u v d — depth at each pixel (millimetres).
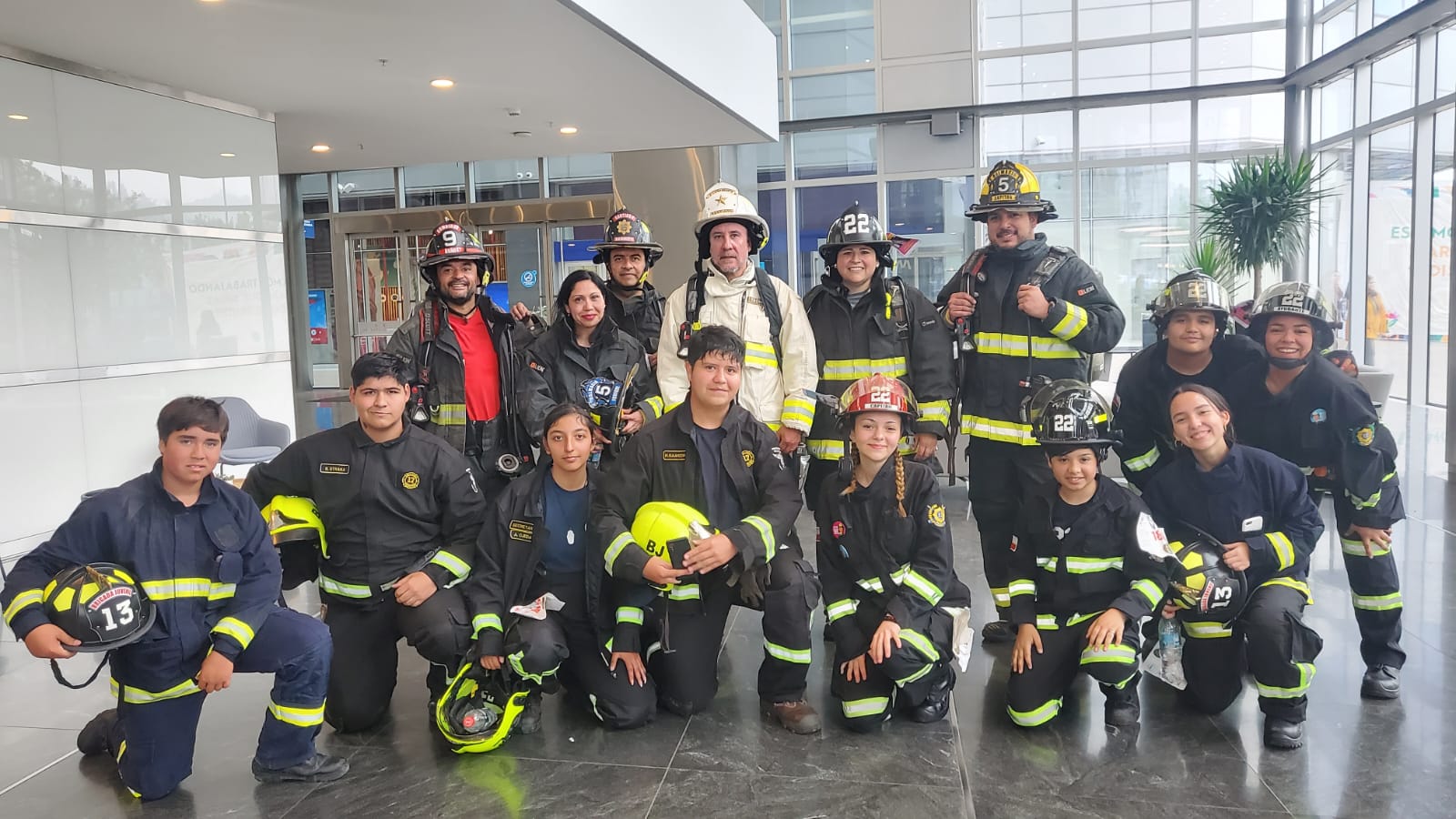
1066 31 11320
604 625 2740
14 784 2473
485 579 2715
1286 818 2154
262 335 5887
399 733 2764
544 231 12242
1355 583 2875
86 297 4781
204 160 5477
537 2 3967
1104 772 2412
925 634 2654
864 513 2754
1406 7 8555
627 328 4012
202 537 2334
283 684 2428
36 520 4539
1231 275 9508
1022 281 3332
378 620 2791
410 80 5355
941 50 11570
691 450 2797
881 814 2227
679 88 5738
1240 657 2695
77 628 2094
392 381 2697
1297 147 11000
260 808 2328
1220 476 2664
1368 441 2760
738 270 3264
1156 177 11445
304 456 2746
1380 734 2555
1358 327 10039
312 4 3934
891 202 12102
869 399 2643
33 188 4520
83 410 4766
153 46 4477
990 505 3422
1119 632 2543
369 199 12938
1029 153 11711
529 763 2541
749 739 2662
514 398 3328
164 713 2350
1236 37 10953
